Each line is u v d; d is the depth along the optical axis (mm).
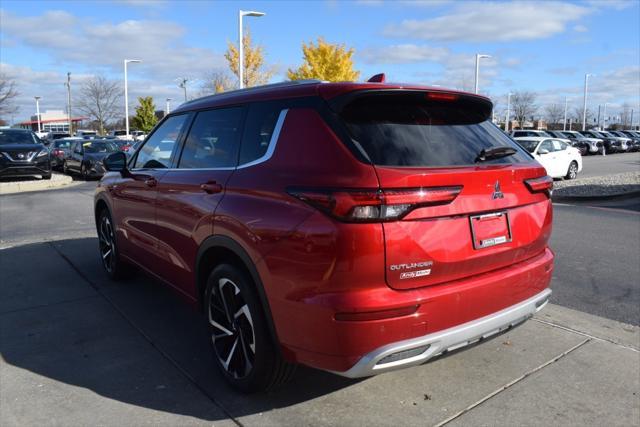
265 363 3123
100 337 4297
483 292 2971
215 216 3379
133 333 4379
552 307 4980
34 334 4355
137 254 4953
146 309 4926
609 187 14320
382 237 2619
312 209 2760
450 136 3156
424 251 2727
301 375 3631
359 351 2654
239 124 3568
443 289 2820
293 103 3186
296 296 2795
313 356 2805
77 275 6023
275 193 2982
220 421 3094
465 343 2947
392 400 3303
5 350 4055
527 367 3730
